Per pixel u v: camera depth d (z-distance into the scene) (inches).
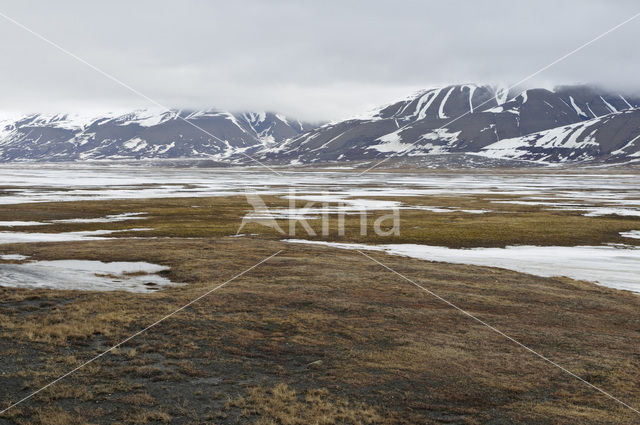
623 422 690.8
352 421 669.9
